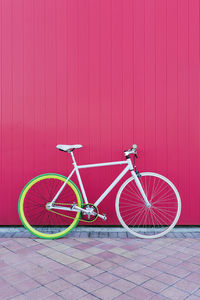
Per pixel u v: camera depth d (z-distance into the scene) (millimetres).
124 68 3535
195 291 2115
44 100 3557
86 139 3559
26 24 3543
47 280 2271
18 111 3559
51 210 3451
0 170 3570
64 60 3547
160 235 3270
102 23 3533
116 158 3553
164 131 3537
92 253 2799
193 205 3539
